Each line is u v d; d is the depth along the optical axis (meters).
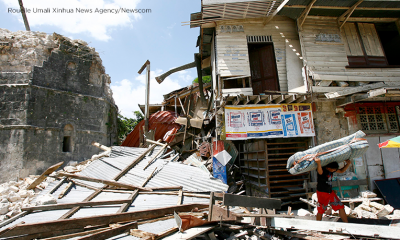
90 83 12.65
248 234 3.71
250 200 3.54
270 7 7.73
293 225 3.49
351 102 7.42
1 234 2.88
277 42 8.70
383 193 7.05
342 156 4.29
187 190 5.43
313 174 7.66
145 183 6.27
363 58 8.31
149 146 9.32
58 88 11.27
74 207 4.74
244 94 8.10
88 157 11.83
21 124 9.93
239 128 7.65
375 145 7.74
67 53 11.91
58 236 3.21
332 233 3.24
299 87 8.20
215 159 7.72
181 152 11.03
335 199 4.35
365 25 8.66
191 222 3.54
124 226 3.39
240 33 8.60
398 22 8.55
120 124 15.98
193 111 14.06
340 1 7.34
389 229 2.85
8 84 10.20
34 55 10.98
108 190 6.25
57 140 10.82
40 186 8.11
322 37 8.23
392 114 8.12
